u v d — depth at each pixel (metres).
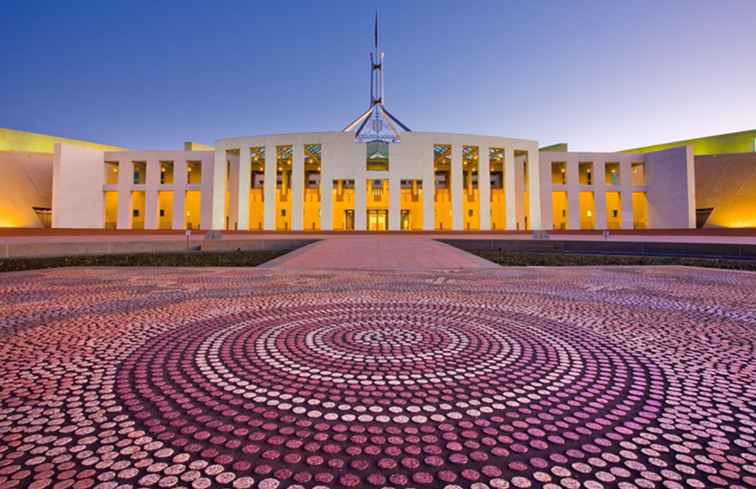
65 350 3.17
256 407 2.16
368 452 1.72
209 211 35.41
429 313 4.62
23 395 2.29
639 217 39.16
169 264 11.15
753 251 11.47
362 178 33.78
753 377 2.59
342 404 2.21
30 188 36.91
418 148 33.94
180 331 3.79
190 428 1.92
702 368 2.76
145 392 2.35
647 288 6.48
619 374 2.66
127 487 1.46
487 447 1.76
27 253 12.26
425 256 11.84
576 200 36.19
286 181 38.47
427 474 1.56
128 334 3.67
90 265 10.77
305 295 5.85
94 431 1.88
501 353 3.12
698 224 37.78
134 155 35.91
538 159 35.56
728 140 40.19
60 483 1.48
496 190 37.81
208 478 1.52
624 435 1.86
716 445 1.77
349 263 10.60
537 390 2.40
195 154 35.88
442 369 2.76
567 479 1.52
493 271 9.12
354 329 3.88
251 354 3.10
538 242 16.06
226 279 7.68
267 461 1.64
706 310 4.76
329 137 33.94
